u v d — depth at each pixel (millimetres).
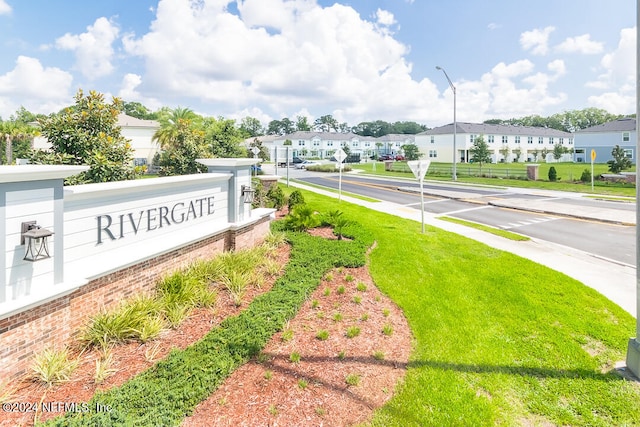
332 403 3857
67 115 10180
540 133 68438
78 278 4465
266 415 3588
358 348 4934
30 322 3887
